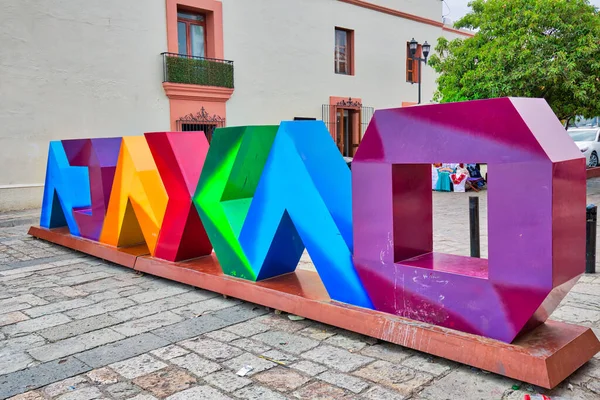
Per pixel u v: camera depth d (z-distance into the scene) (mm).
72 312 4453
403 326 3359
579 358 2969
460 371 3080
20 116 10734
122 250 6086
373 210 3564
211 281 4773
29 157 10930
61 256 6785
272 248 4367
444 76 13258
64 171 7203
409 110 3277
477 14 12531
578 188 2963
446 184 13562
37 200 11062
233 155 4504
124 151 5820
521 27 11180
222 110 14219
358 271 3709
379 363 3236
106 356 3496
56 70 11164
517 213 2859
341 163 4266
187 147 5172
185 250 5359
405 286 3447
